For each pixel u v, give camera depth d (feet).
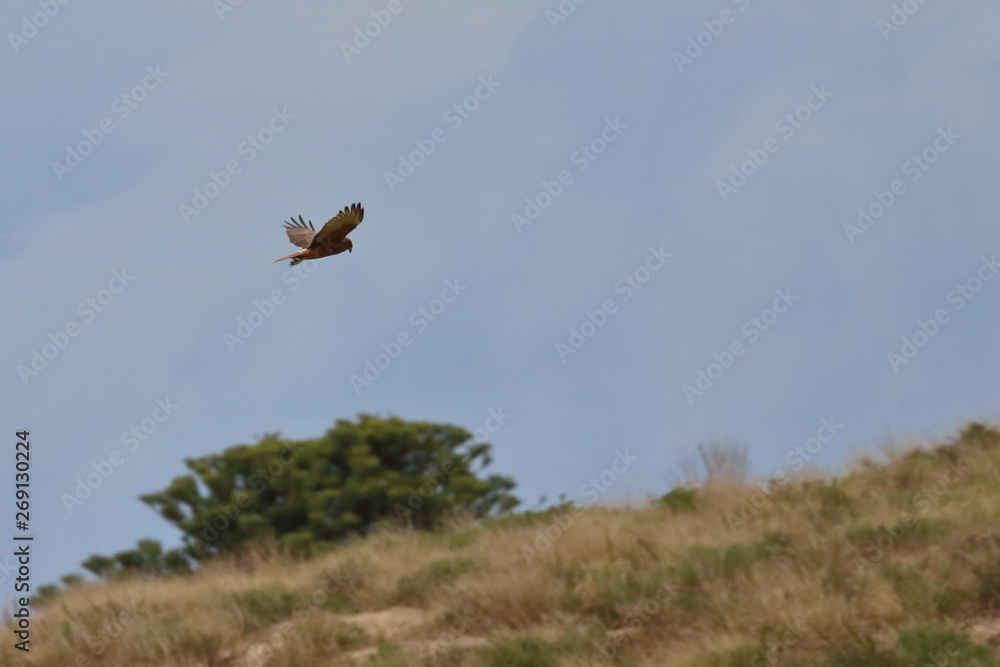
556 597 158.61
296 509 238.68
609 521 189.57
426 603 170.19
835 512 182.19
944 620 137.18
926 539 157.89
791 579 151.64
